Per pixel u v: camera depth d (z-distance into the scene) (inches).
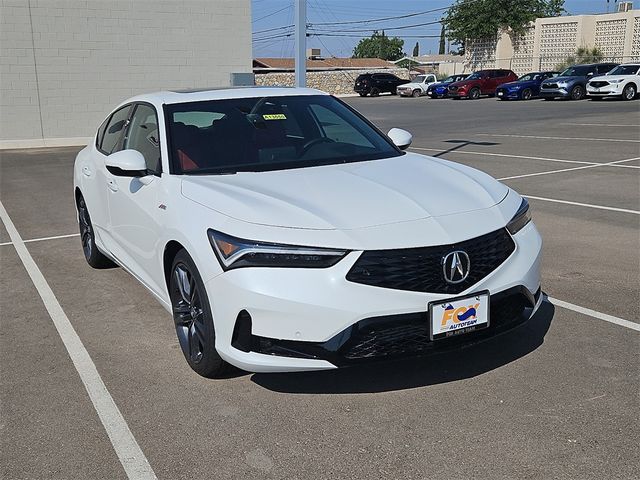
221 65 770.2
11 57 676.1
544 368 155.7
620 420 132.2
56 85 698.8
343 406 141.7
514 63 1849.2
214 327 143.1
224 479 118.2
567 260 242.5
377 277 131.6
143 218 177.3
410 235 135.4
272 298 130.8
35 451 128.6
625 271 228.1
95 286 231.0
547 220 305.7
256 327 133.4
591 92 1211.2
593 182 400.5
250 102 197.9
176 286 163.5
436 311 133.6
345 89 2016.5
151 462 124.0
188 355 160.9
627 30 1553.9
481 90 1528.1
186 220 151.4
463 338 138.9
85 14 698.8
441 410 138.6
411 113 1081.4
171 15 736.3
